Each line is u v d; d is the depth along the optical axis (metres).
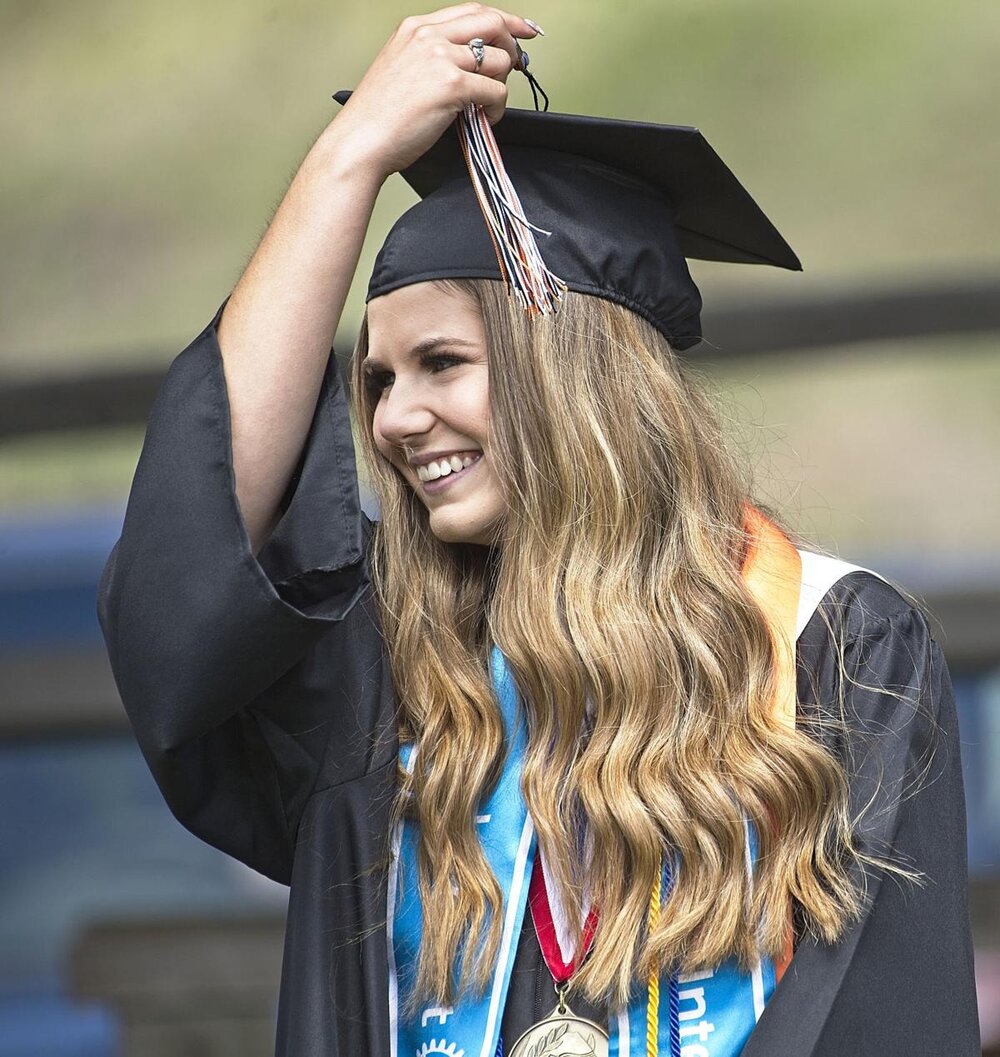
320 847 7.88
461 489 7.98
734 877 7.23
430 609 8.15
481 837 7.63
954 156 28.59
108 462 27.12
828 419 33.16
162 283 28.42
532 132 8.33
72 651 22.95
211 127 28.25
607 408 8.03
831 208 28.92
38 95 28.55
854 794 7.41
